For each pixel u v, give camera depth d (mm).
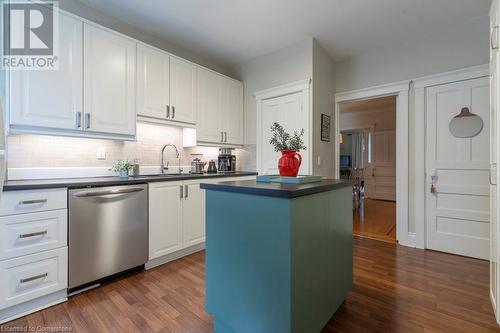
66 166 2312
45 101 1937
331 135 3576
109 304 1764
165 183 2480
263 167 3557
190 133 3213
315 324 1351
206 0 2361
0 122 914
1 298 1540
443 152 2838
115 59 2354
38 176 2139
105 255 2018
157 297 1859
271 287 1205
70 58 2064
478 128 2633
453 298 1841
